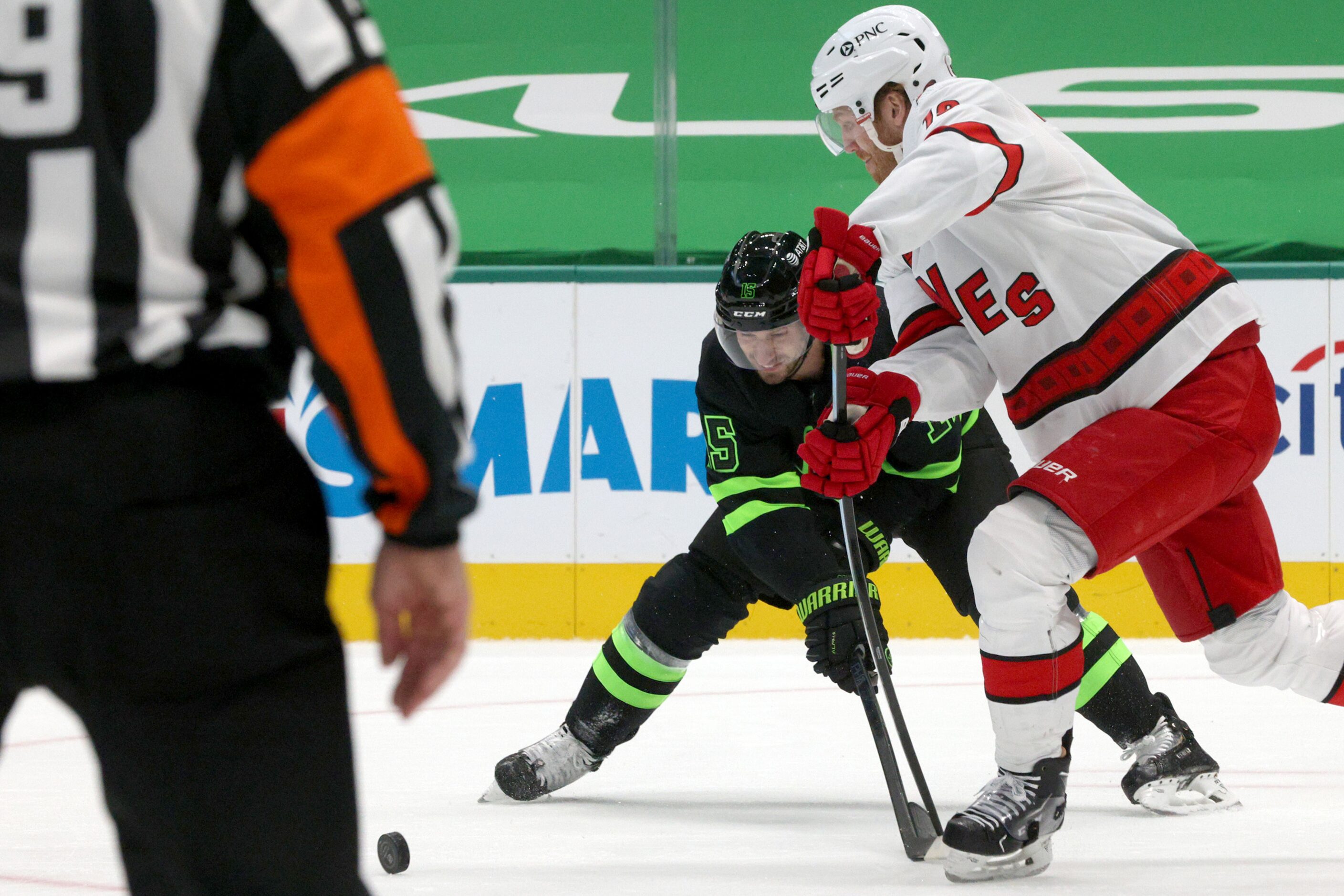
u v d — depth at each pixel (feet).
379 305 11.64
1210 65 77.25
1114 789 37.14
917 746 44.19
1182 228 78.07
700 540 35.63
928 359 29.73
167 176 11.77
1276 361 70.59
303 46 11.72
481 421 73.00
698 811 34.55
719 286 31.45
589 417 72.69
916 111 28.73
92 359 11.48
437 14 79.20
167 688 11.81
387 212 11.68
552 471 72.79
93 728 12.04
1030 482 26.30
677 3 78.43
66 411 11.46
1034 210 27.37
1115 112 78.13
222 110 11.77
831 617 31.01
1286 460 70.28
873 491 34.50
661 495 72.38
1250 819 32.65
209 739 11.96
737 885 26.30
